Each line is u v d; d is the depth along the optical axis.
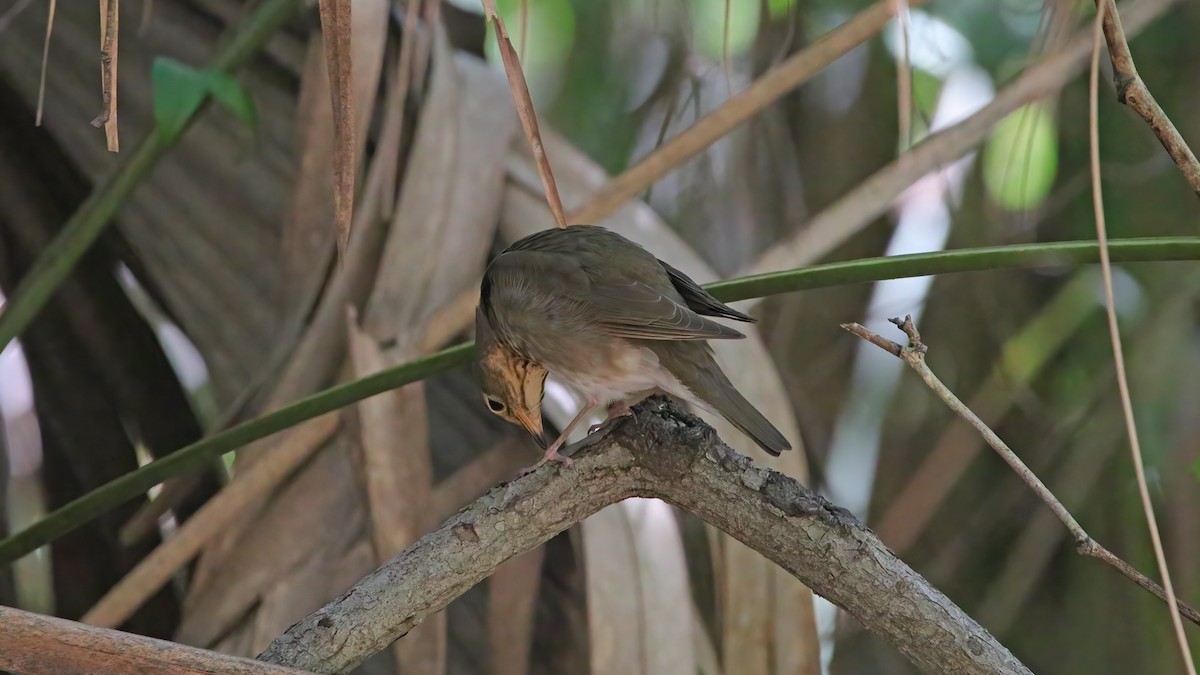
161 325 9.30
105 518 8.00
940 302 10.97
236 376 7.57
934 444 10.89
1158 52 10.52
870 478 10.91
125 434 8.12
